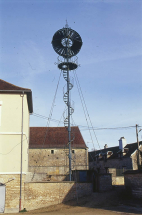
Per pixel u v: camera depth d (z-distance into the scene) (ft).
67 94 87.35
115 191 72.43
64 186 65.77
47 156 124.16
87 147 126.41
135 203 59.88
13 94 65.31
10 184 59.36
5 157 60.85
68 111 85.56
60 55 92.43
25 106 67.00
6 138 62.03
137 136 101.35
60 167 122.42
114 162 156.04
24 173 61.36
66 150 120.78
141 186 64.08
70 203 63.05
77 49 92.53
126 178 70.54
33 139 130.93
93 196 67.36
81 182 68.64
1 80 71.72
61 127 141.18
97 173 75.46
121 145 161.27
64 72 90.84
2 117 63.31
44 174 83.30
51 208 59.98
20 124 63.26
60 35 90.53
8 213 56.08
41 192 62.80
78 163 123.24
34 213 54.80
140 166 77.82
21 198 59.16
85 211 53.26
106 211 51.67
